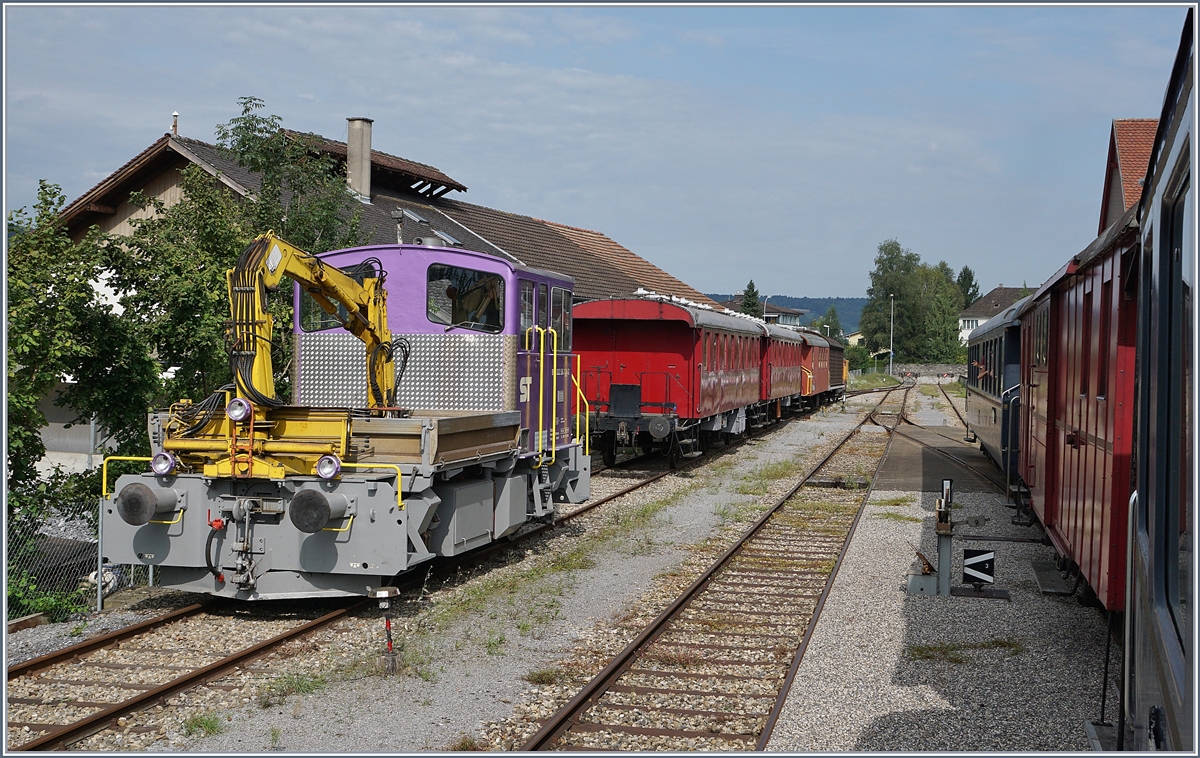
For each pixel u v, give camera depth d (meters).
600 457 21.92
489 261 10.24
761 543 11.87
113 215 19.97
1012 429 14.41
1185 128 2.62
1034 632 7.97
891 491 16.33
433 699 6.35
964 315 136.12
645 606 8.77
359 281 10.09
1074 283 8.28
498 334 10.23
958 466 19.88
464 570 10.15
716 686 6.68
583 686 6.62
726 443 24.80
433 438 8.24
